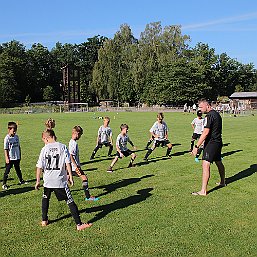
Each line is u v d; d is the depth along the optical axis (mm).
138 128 28062
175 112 61094
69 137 21938
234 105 64875
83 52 131000
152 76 78312
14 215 7172
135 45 77375
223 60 105500
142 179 10234
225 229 6238
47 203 6574
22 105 89000
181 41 77438
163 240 5805
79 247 5613
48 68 119125
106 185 9602
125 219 6801
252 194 8414
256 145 17328
